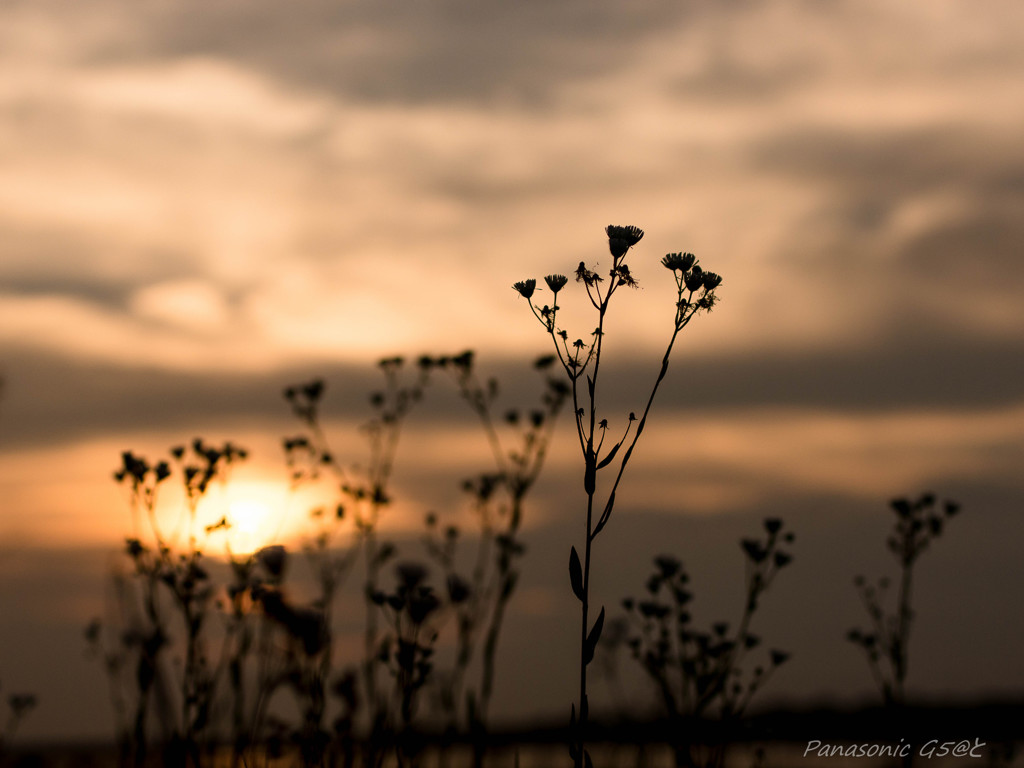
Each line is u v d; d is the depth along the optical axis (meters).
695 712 4.74
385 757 4.26
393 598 4.38
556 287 3.71
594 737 6.09
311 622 4.67
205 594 4.89
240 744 4.45
